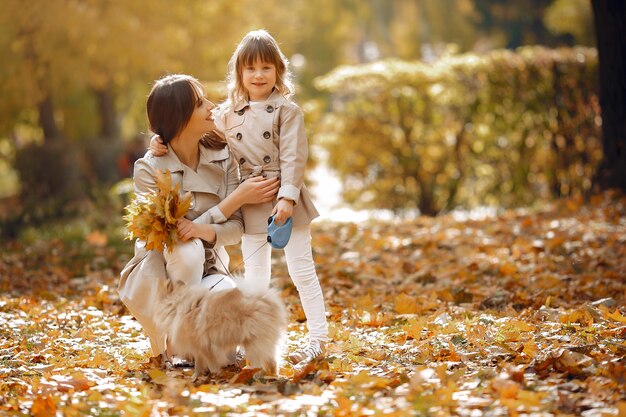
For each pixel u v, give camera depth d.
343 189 17.92
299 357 5.07
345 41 40.59
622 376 4.25
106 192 16.31
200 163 4.96
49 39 18.89
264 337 4.48
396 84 16.78
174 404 4.05
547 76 15.17
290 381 4.52
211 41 21.42
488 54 16.02
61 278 9.09
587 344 5.14
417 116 16.92
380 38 43.88
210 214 4.86
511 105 15.61
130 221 4.66
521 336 5.48
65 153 20.78
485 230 11.02
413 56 41.16
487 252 9.66
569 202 12.39
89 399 4.21
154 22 20.33
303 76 37.59
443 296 7.50
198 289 4.51
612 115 12.23
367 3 43.78
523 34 39.50
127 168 23.72
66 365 5.14
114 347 5.72
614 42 12.07
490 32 40.50
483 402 3.90
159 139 4.89
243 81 5.13
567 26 30.23
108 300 7.62
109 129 25.34
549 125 15.22
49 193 20.39
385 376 4.57
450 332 5.83
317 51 38.78
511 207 15.98
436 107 16.77
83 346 5.71
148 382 4.69
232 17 21.75
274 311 4.53
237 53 5.12
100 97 25.12
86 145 23.88
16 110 22.02
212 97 13.33
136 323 6.62
